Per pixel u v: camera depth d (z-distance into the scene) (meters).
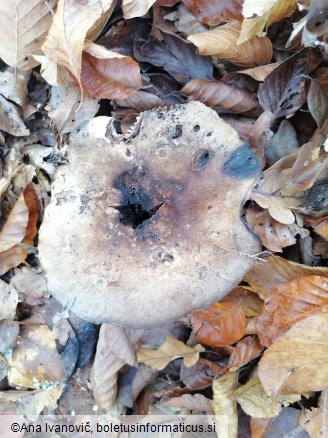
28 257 0.31
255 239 0.25
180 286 0.25
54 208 0.26
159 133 0.25
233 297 0.30
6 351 0.31
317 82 0.29
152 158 0.26
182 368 0.31
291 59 0.28
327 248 0.29
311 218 0.28
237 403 0.31
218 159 0.25
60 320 0.31
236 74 0.30
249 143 0.30
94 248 0.26
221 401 0.29
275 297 0.28
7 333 0.31
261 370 0.27
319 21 0.26
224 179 0.25
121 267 0.26
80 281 0.25
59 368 0.31
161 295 0.25
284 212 0.28
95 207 0.26
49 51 0.27
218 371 0.30
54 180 0.26
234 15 0.29
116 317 0.25
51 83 0.29
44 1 0.28
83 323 0.32
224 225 0.25
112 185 0.26
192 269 0.26
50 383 0.32
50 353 0.31
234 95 0.30
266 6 0.27
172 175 0.26
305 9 0.27
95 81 0.29
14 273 0.31
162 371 0.32
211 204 0.26
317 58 0.28
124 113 0.30
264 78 0.29
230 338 0.30
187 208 0.26
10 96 0.31
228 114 0.31
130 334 0.31
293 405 0.30
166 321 0.26
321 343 0.26
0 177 0.31
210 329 0.30
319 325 0.26
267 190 0.29
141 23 0.31
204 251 0.26
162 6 0.30
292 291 0.28
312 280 0.28
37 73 0.31
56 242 0.25
